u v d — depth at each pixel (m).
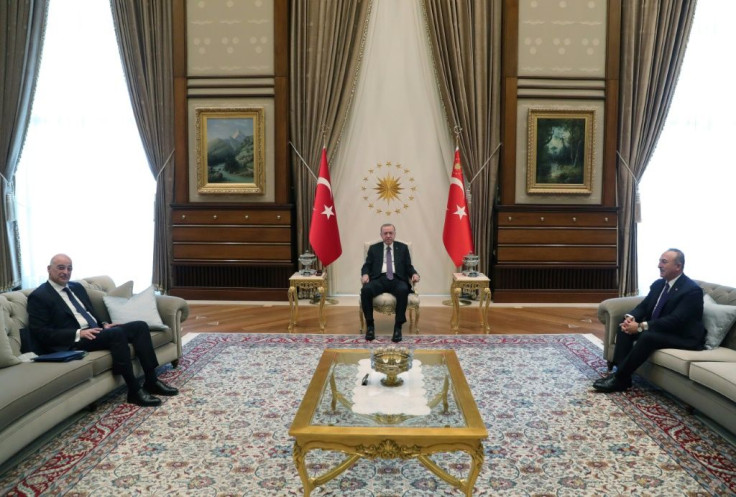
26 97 6.34
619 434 2.88
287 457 2.64
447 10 6.16
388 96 6.47
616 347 3.64
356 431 2.11
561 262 6.21
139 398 3.26
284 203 6.25
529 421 3.05
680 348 3.29
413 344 4.59
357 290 6.66
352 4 6.18
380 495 2.30
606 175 6.21
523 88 6.16
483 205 6.34
